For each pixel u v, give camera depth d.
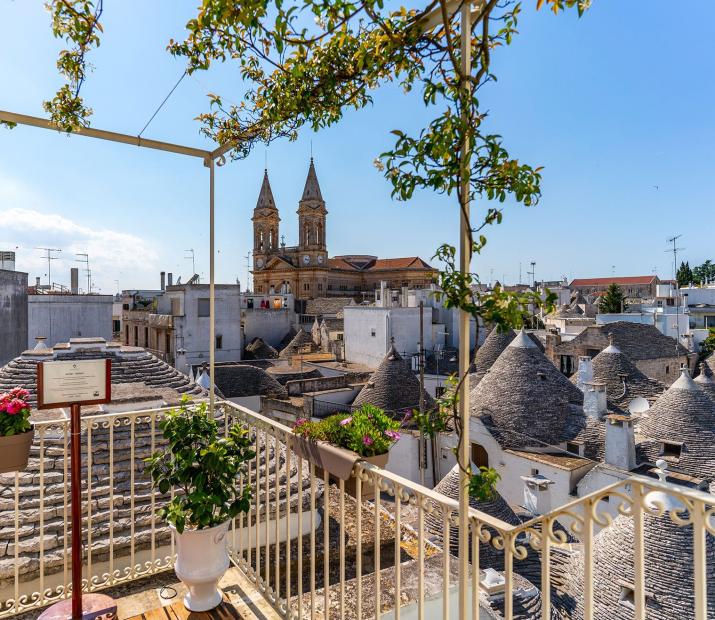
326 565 3.12
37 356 10.18
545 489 15.38
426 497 2.44
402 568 4.80
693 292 50.34
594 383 18.30
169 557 4.69
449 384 2.34
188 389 10.93
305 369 31.59
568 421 17.84
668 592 7.82
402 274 85.38
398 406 21.30
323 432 3.20
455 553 9.88
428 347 34.16
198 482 3.51
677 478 13.52
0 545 5.07
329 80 2.97
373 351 33.91
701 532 1.50
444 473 18.73
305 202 78.62
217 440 3.66
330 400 24.17
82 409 6.96
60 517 5.57
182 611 3.66
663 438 15.10
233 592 3.95
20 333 22.48
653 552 8.15
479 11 2.25
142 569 4.63
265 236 83.81
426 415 2.41
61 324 31.75
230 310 37.94
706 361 23.44
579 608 8.57
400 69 2.69
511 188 2.07
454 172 2.10
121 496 5.84
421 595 2.46
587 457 16.31
